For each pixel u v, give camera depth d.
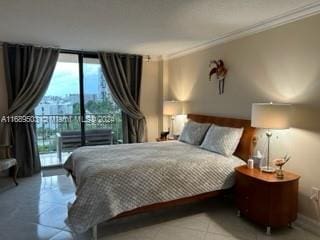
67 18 3.10
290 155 2.97
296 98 2.89
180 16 3.01
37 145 4.86
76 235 2.62
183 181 2.91
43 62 4.71
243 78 3.64
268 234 2.65
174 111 5.06
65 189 3.93
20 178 4.48
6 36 4.00
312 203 2.75
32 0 2.55
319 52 2.64
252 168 3.04
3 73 4.51
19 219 2.95
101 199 2.47
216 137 3.60
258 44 3.37
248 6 2.68
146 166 2.82
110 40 4.25
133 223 2.89
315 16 2.66
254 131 3.39
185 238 2.58
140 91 5.68
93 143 5.58
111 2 2.60
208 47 4.37
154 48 4.90
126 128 5.57
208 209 3.27
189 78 4.97
